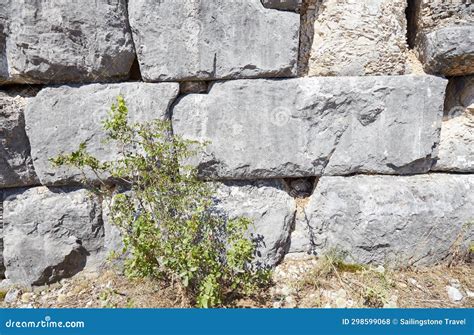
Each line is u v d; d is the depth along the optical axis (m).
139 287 2.46
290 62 2.40
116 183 2.56
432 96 2.46
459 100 2.62
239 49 2.35
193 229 2.18
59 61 2.27
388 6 2.47
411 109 2.47
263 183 2.65
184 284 2.05
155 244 2.19
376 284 2.45
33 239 2.50
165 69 2.36
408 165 2.58
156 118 2.40
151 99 2.38
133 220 2.41
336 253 2.62
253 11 2.31
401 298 2.41
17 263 2.52
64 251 2.53
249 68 2.38
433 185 2.57
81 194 2.52
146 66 2.36
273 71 2.40
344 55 2.47
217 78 2.40
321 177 2.61
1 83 2.36
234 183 2.63
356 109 2.47
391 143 2.51
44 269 2.54
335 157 2.54
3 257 2.55
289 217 2.62
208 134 2.46
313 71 2.54
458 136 2.60
